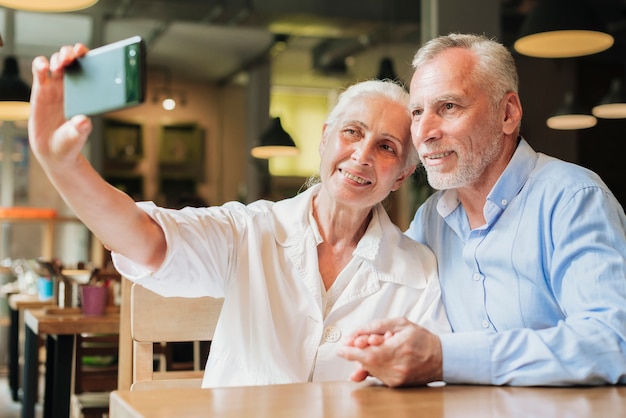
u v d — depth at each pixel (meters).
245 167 9.09
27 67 7.92
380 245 1.58
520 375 1.12
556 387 1.12
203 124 8.94
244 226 1.54
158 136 8.74
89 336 3.07
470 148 1.48
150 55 8.70
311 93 9.58
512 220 1.47
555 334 1.15
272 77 9.22
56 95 0.99
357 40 8.45
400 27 7.89
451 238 1.61
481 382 1.13
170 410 0.90
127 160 8.58
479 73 1.48
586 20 3.85
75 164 1.06
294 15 7.66
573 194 1.38
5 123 7.68
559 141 8.10
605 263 1.28
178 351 3.28
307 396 1.00
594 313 1.21
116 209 1.18
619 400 1.00
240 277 1.51
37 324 2.48
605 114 6.19
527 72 7.97
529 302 1.44
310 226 1.58
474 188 1.53
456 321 1.54
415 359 1.10
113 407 1.01
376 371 1.10
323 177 1.58
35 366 3.09
